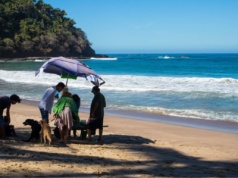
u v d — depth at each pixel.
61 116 8.84
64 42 147.75
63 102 8.89
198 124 14.02
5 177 5.31
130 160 7.52
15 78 35.78
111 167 6.61
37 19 156.12
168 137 11.54
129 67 67.31
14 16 146.62
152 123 14.12
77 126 9.47
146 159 7.79
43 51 138.25
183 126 13.59
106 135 11.20
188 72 49.75
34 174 5.61
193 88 25.27
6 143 8.48
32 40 137.62
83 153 7.96
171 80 30.91
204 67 63.91
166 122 14.43
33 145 8.52
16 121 13.21
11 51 130.25
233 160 8.30
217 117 15.46
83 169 6.21
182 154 8.77
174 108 17.84
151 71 52.59
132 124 13.86
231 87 25.61
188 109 17.48
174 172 6.61
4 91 25.72
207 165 7.58
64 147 8.55
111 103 19.61
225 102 19.23
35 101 20.92
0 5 143.50
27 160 6.68
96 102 9.34
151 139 11.00
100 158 7.47
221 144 10.60
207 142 10.87
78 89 26.03
